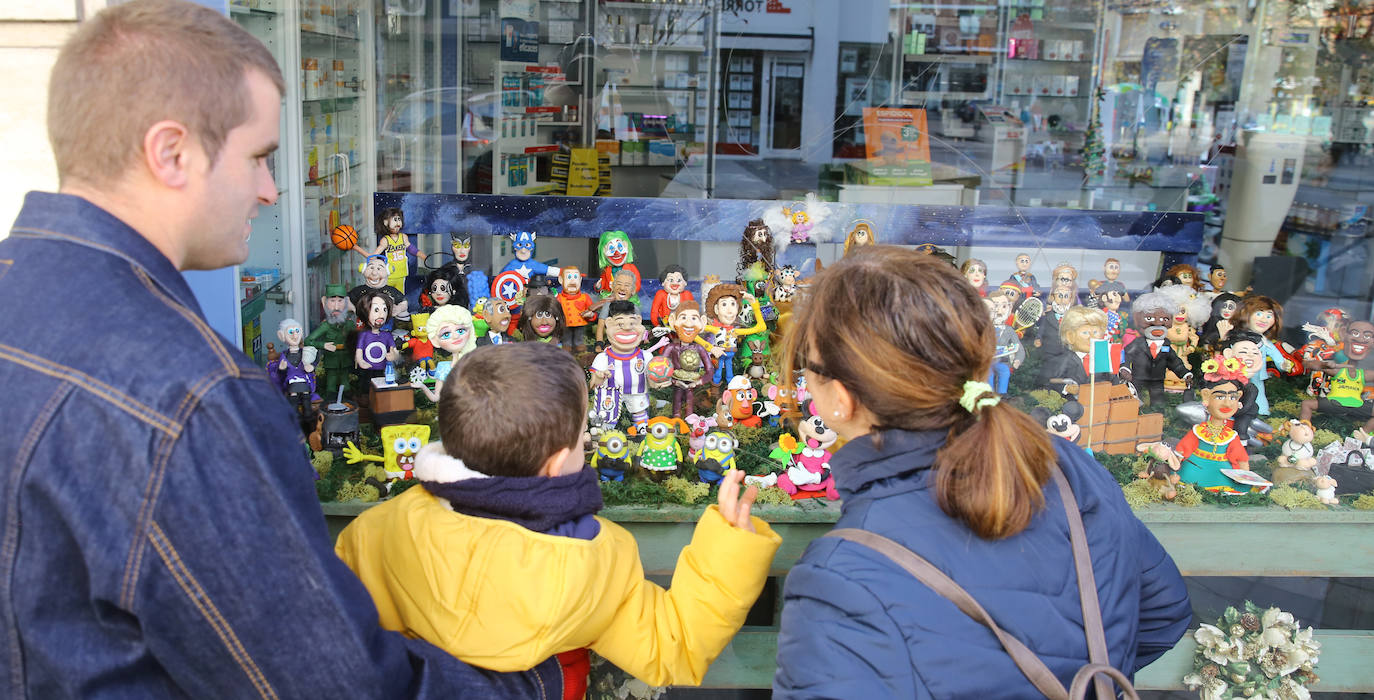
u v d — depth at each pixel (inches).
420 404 95.0
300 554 34.6
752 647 76.6
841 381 43.3
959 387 41.9
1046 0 194.5
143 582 32.7
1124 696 42.0
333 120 120.5
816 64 187.6
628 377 85.8
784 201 122.4
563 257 126.5
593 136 179.8
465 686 46.2
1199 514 78.4
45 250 34.2
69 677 33.5
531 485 49.3
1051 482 44.5
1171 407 98.3
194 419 32.9
